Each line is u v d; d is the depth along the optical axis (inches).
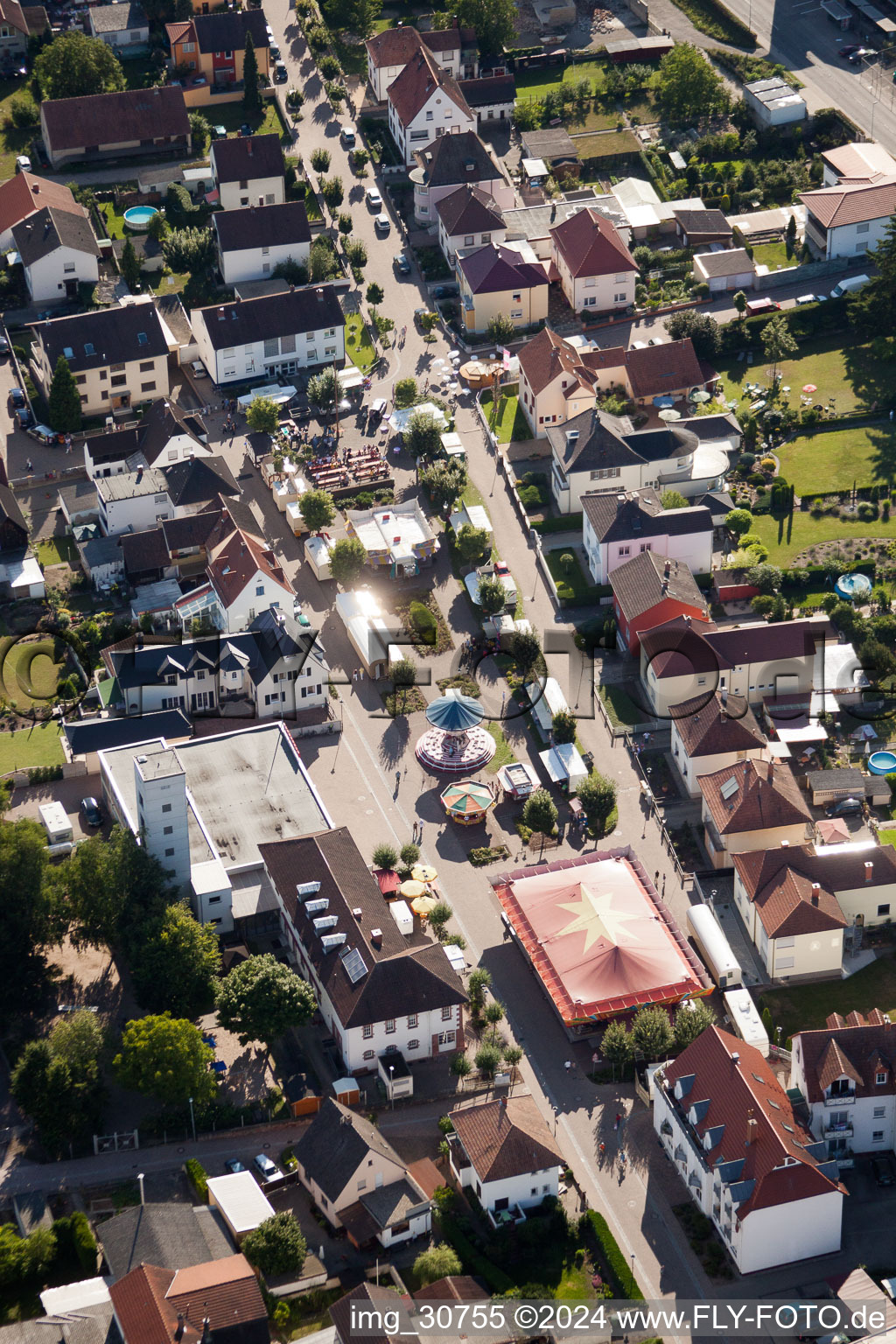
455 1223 7544.3
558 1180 7687.0
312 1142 7657.5
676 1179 7800.2
